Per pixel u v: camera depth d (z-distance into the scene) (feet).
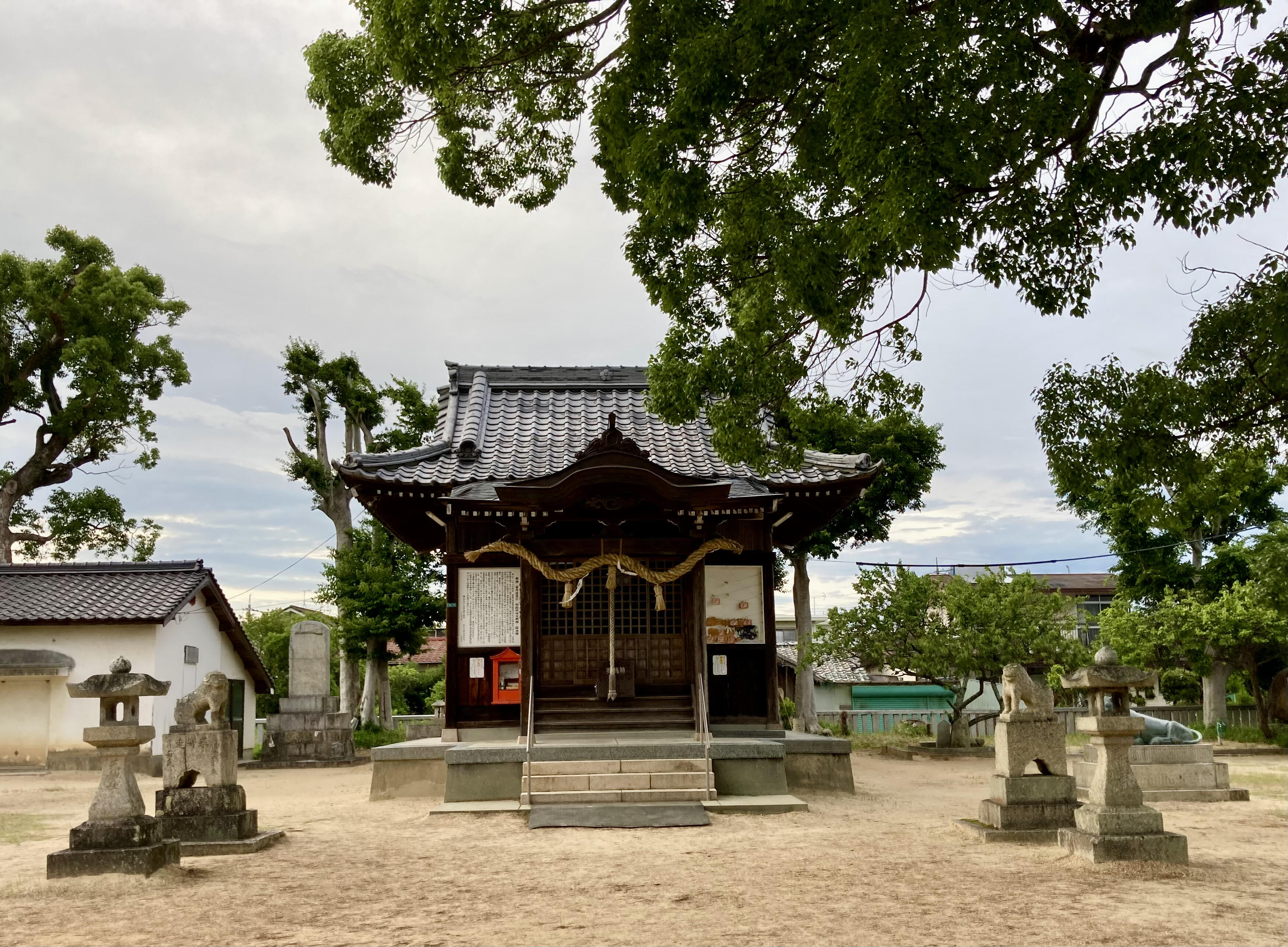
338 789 61.72
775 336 38.93
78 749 76.95
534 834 37.42
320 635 91.20
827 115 31.60
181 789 34.42
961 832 35.88
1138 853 29.55
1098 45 27.73
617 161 35.83
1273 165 24.29
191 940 21.97
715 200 34.40
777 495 52.70
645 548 51.93
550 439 62.59
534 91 38.83
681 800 43.45
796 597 102.32
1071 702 100.42
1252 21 25.18
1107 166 26.43
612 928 22.40
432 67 32.71
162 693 30.94
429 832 38.42
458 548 54.60
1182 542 96.32
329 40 40.52
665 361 40.83
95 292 102.94
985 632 77.77
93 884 27.71
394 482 53.93
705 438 62.80
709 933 21.80
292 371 102.32
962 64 26.63
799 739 51.13
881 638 80.48
